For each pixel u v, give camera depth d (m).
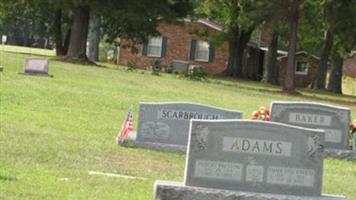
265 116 16.97
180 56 67.31
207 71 67.19
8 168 11.06
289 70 42.28
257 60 74.31
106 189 10.45
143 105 15.55
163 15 46.00
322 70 61.03
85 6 45.81
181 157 14.75
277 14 42.84
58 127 16.69
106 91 26.78
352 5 40.62
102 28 59.34
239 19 52.19
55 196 9.58
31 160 12.02
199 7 56.72
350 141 17.27
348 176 14.36
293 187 9.65
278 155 9.63
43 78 28.72
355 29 41.03
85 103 22.42
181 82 38.19
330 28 43.00
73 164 12.20
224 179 9.62
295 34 42.41
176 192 9.48
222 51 67.12
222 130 9.62
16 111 18.66
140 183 11.25
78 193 9.93
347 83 75.50
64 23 61.09
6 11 62.19
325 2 41.03
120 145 15.19
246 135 9.63
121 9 44.75
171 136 15.52
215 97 30.42
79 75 32.69
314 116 17.02
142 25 50.12
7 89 22.84
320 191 9.67
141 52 67.38
